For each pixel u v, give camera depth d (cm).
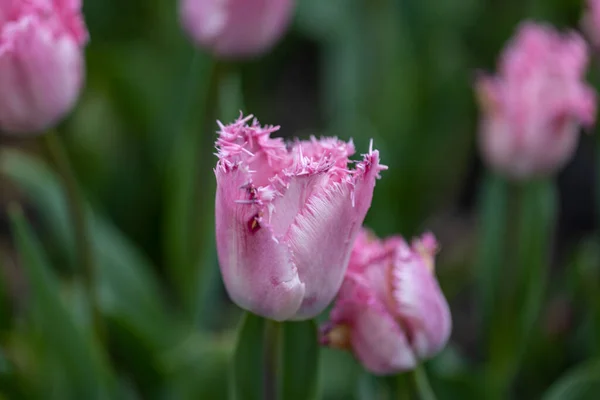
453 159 125
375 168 69
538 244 94
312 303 70
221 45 90
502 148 90
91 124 115
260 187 68
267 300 69
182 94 111
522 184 93
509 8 132
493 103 90
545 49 88
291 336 75
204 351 91
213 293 104
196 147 94
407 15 118
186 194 97
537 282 95
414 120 115
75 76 82
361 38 112
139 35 129
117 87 112
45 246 110
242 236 68
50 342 86
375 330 73
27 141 130
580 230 131
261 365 74
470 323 118
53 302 85
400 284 73
